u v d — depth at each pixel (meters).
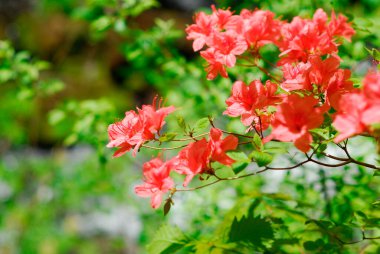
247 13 0.79
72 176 1.81
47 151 2.79
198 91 1.03
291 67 0.71
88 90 3.05
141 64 1.13
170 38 1.10
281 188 0.98
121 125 0.70
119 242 2.25
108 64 3.09
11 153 2.68
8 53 1.18
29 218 2.04
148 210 1.38
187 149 0.67
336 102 0.66
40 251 2.04
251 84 0.69
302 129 0.63
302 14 0.98
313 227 0.75
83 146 2.69
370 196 0.87
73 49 3.07
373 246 0.74
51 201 2.03
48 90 1.25
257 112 0.69
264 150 0.65
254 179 1.00
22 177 2.13
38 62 1.21
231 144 0.67
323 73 0.67
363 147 0.94
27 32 3.05
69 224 2.38
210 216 0.96
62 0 2.57
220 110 1.04
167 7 3.08
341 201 0.87
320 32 0.76
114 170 1.60
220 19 0.78
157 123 0.68
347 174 0.93
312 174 0.93
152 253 0.77
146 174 0.69
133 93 3.17
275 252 0.76
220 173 1.01
